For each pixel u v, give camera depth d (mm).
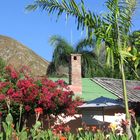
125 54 11398
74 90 26031
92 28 11547
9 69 19219
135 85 27547
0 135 7723
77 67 26500
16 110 17797
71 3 11625
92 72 40281
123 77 11336
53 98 18781
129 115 10977
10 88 18125
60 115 19625
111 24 11461
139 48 11805
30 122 18719
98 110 22406
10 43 95438
